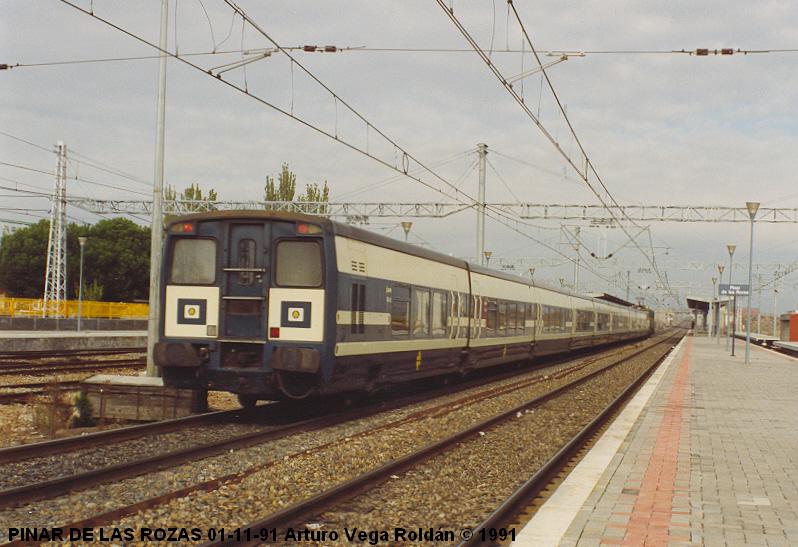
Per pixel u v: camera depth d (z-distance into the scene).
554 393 21.81
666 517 7.85
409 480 10.37
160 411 16.30
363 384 17.06
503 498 9.60
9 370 23.59
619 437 13.29
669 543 6.93
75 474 9.66
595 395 22.67
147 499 8.52
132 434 13.11
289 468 10.70
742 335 100.88
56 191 57.25
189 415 16.22
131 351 35.97
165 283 15.66
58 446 11.66
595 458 11.20
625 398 21.91
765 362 40.34
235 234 15.39
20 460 10.98
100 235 80.31
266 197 63.84
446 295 22.30
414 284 19.69
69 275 77.31
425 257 20.77
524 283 32.94
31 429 14.91
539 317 35.06
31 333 42.00
